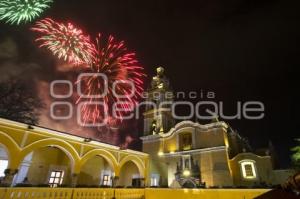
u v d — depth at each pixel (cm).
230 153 3291
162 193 2477
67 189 1811
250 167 2959
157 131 4009
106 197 2097
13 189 1492
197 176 3111
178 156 3462
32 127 1841
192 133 3531
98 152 2433
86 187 1969
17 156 1698
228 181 2856
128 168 3397
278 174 2767
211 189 2291
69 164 2580
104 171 2914
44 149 2389
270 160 2891
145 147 3912
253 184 2823
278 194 202
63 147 2073
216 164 3078
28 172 2184
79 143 2245
